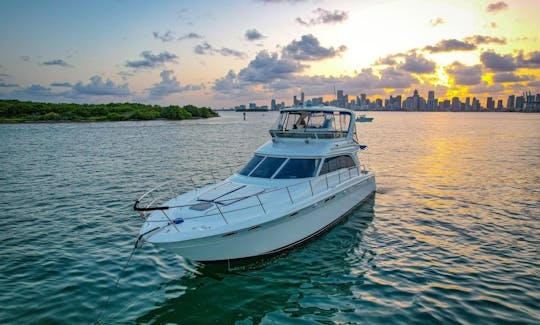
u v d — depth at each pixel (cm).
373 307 782
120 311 774
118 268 963
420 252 1071
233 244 895
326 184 1199
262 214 951
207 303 811
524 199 1681
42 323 721
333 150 1289
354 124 1484
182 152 3328
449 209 1513
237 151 3419
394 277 917
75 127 7350
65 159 2870
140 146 3834
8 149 3512
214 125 8481
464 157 3114
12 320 726
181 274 938
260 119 13212
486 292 839
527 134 5881
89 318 745
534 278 908
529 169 2512
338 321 736
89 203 1570
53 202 1584
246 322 741
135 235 1194
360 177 1422
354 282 897
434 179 2164
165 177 2152
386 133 6062
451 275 925
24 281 885
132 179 2084
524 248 1098
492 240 1164
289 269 970
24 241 1137
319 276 930
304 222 1064
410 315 749
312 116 1430
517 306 780
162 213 978
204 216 929
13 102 10969
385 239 1172
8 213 1420
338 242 1145
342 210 1300
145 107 13488
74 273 930
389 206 1547
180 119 11575
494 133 6106
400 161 2877
